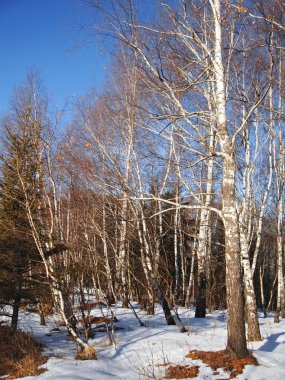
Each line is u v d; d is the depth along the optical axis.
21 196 11.73
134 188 14.82
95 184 14.22
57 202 12.98
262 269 25.70
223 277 22.94
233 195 8.54
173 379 7.77
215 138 10.53
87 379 8.00
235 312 8.25
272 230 21.56
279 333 11.51
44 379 8.08
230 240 8.38
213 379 7.51
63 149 13.39
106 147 15.31
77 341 10.18
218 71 8.80
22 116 12.02
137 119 12.31
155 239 15.69
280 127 15.92
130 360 9.34
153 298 16.52
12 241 11.82
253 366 7.84
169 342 10.30
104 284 15.66
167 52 9.21
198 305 15.72
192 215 21.62
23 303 12.72
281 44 9.04
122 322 14.73
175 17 8.56
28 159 11.52
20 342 11.03
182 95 10.86
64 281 11.31
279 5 8.28
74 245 12.81
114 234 17.06
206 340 10.34
